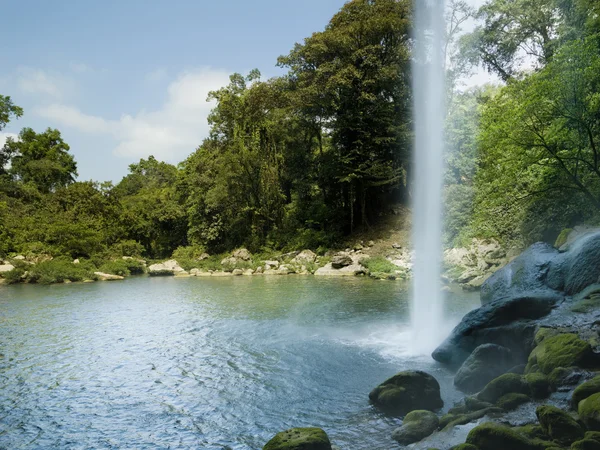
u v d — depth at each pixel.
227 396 9.73
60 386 10.59
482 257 28.75
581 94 18.42
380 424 7.96
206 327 17.05
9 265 37.78
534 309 10.58
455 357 11.02
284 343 14.23
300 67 47.03
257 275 39.88
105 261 44.09
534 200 24.86
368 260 37.44
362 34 43.59
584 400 6.00
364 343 13.93
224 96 51.38
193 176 56.97
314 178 50.59
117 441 7.69
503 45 41.34
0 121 63.22
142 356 13.11
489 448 5.72
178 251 52.50
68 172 85.38
